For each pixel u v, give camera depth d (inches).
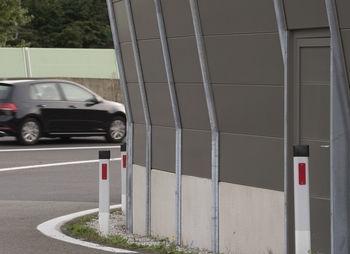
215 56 610.5
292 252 548.4
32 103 1678.2
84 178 1178.6
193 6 623.2
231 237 610.5
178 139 677.9
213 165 625.9
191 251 638.5
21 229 745.6
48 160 1401.3
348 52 474.0
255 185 582.6
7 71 2496.3
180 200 678.5
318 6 499.8
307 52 524.4
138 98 751.1
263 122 568.7
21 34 5816.9
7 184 1111.0
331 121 486.6
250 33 569.6
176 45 663.8
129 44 754.2
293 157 509.7
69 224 794.2
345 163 482.6
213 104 622.5
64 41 5880.9
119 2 765.3
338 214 488.4
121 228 801.6
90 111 1749.5
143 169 747.4
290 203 546.6
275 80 552.1
